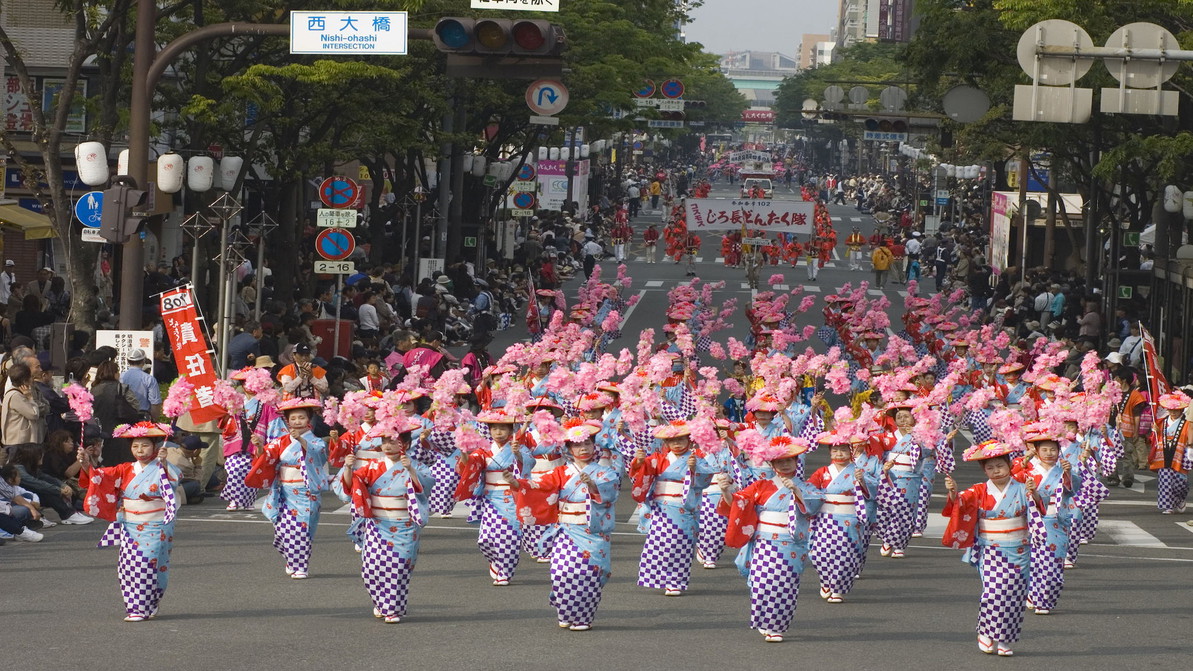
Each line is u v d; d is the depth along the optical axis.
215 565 19.75
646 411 22.70
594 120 59.03
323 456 19.12
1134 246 47.91
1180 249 40.47
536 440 19.22
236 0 33.03
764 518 15.77
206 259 37.47
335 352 36.12
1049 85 21.77
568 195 83.94
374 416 20.27
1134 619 17.81
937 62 40.25
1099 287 50.25
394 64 38.78
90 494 15.89
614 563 20.88
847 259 87.56
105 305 37.81
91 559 19.88
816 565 18.41
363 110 38.88
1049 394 23.36
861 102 72.56
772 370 25.69
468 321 50.19
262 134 44.97
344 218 35.38
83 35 28.55
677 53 65.75
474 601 17.77
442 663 14.38
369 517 16.27
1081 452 21.81
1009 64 39.50
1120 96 21.81
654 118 65.75
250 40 34.81
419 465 16.47
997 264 65.56
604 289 45.91
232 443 23.39
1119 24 30.78
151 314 31.62
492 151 61.09
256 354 30.31
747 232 66.50
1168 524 25.75
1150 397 29.48
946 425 24.97
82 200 25.67
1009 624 15.45
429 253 59.03
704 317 40.84
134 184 24.47
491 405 27.28
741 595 18.53
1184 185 42.06
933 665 14.93
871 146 153.50
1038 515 17.67
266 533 22.33
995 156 52.75
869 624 17.00
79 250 28.86
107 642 15.09
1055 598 17.94
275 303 37.38
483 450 18.72
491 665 14.35
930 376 31.06
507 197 72.06
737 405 33.16
